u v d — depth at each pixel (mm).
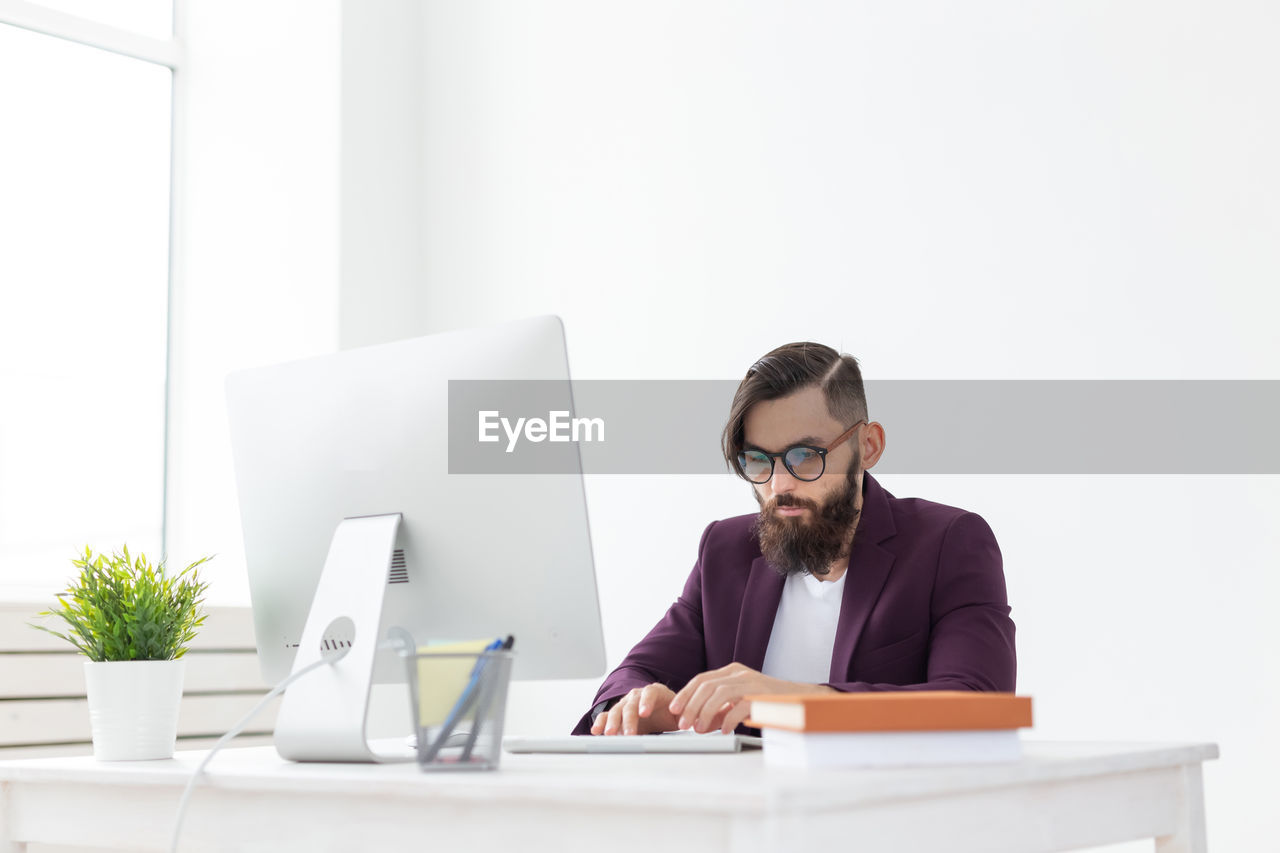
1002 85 2641
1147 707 2367
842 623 1640
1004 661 1511
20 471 3074
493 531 1261
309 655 1273
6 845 1326
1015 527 2543
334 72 3316
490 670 1081
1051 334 2537
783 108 2951
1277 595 2252
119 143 3352
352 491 1348
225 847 1147
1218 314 2350
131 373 3314
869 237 2793
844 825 861
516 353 1246
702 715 1254
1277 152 2303
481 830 980
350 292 3281
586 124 3281
